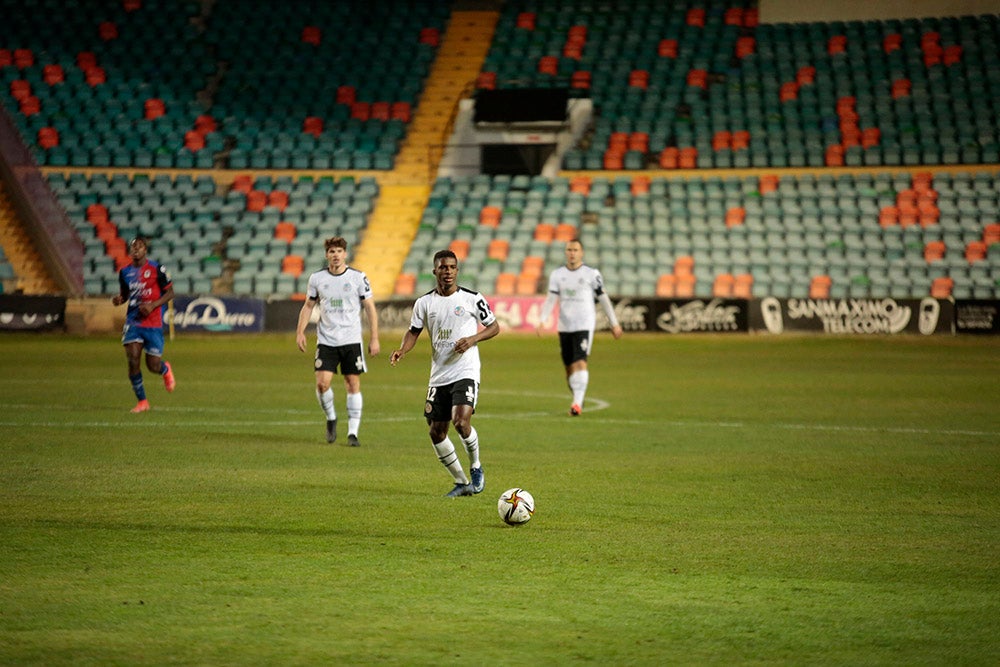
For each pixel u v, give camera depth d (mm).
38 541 21500
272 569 19453
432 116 107312
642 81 108125
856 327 82375
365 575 19094
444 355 26625
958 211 93938
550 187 99688
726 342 80625
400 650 15266
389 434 37438
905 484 28094
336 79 110000
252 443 34969
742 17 113812
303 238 95688
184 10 116188
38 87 108125
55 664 14648
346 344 34969
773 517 24031
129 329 42344
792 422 40438
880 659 14977
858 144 100312
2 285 90250
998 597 17922
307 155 102688
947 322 81188
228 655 15039
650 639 15766
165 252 94312
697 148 101375
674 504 25469
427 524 23219
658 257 93125
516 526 22922
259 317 84250
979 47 106750
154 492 26594
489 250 93688
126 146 103188
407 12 116938
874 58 107750
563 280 43344
